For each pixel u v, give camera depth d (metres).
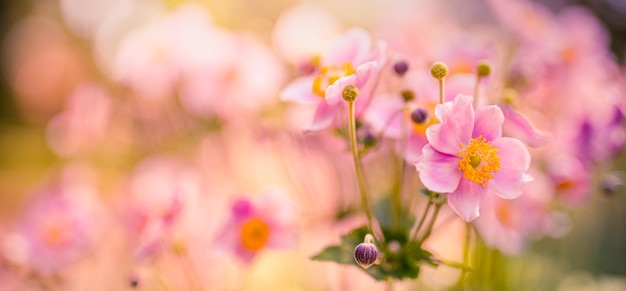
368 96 0.67
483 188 0.62
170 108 1.07
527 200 0.82
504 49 0.90
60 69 2.43
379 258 0.65
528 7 0.89
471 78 0.70
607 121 0.80
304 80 0.70
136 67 0.96
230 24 1.40
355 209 0.79
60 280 0.89
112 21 1.59
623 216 1.22
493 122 0.63
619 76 0.90
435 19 1.06
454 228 0.89
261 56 0.93
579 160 0.82
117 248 0.92
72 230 0.87
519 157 0.62
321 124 0.67
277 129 0.87
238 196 0.76
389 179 0.82
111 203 1.03
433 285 0.84
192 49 0.94
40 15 3.11
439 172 0.62
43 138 2.64
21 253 0.86
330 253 0.65
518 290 0.88
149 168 0.99
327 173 0.86
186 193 0.79
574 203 0.83
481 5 2.35
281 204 0.76
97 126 1.08
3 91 3.46
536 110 0.85
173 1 1.45
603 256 1.24
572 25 0.90
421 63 0.83
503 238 0.79
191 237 0.80
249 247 0.75
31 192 0.96
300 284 0.88
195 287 0.81
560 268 0.98
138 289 0.85
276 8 1.45
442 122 0.62
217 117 0.97
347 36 0.70
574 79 0.84
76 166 1.10
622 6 2.73
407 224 0.68
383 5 1.59
